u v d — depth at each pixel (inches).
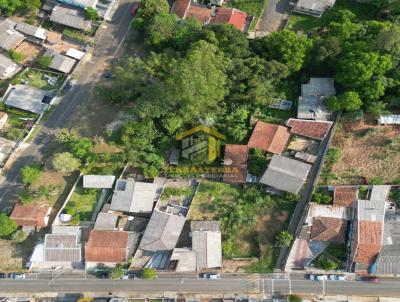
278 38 3240.7
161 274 3157.0
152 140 3277.6
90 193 3243.1
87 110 3440.0
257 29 3563.0
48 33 3595.0
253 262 3127.5
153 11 3442.4
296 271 3102.9
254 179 3176.7
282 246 3075.8
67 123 3420.3
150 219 3117.6
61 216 3208.7
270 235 3132.4
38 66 3558.1
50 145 3376.0
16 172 3336.6
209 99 2977.4
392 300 3034.0
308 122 3184.1
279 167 3093.0
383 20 3481.8
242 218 3139.8
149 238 3070.9
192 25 3403.1
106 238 3093.0
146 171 3211.1
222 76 2989.7
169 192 3223.4
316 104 3233.3
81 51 3565.5
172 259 3048.7
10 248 3225.9
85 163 3262.8
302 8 3518.7
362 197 3088.1
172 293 3134.8
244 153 3164.4
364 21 3366.1
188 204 3223.4
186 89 2871.6
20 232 3149.6
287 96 3339.1
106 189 3265.3
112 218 3164.4
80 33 3619.6
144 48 3543.3
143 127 3184.1
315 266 3075.8
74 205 3245.6
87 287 3171.8
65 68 3494.1
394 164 3117.6
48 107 3425.2
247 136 3243.1
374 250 2938.0
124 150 3280.0
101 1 3631.9
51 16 3567.9
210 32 3240.7
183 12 3565.5
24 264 3203.7
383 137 3166.8
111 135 3344.0
